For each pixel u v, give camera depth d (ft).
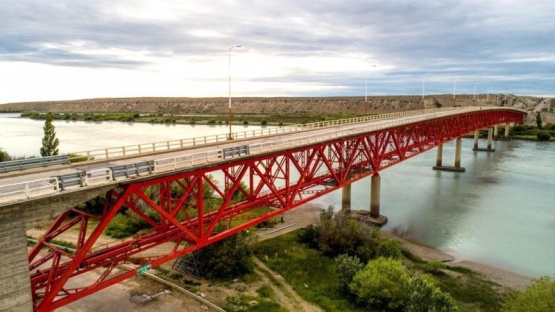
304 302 105.70
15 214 60.75
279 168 124.36
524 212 206.69
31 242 139.23
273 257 134.31
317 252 139.23
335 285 115.85
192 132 526.16
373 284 102.47
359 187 258.57
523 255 151.02
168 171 83.92
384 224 185.88
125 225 158.61
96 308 95.61
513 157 390.63
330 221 146.10
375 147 185.06
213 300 101.86
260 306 99.76
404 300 100.42
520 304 93.20
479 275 131.64
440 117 254.68
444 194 242.58
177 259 122.11
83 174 69.46
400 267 109.70
